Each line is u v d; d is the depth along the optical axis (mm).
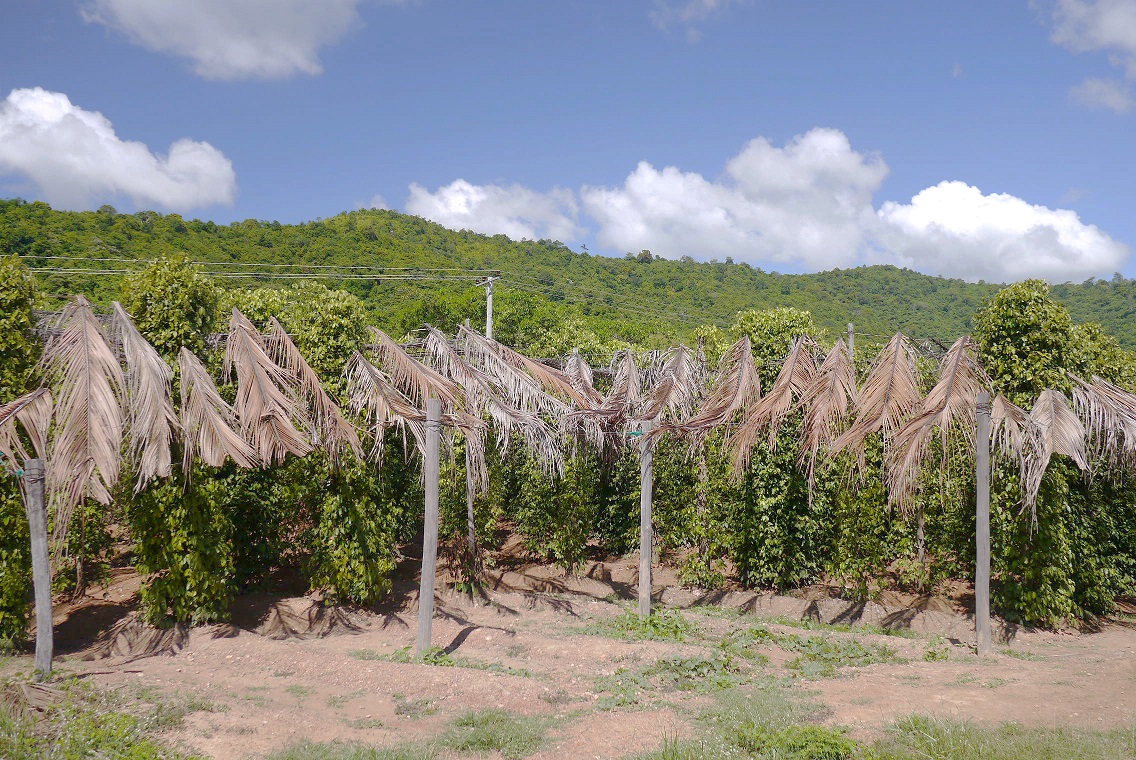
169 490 8859
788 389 10797
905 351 10375
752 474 12172
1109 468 10203
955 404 9562
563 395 12094
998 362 10492
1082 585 10922
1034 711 6285
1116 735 5492
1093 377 10117
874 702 6645
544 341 29234
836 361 10773
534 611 11211
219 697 6660
